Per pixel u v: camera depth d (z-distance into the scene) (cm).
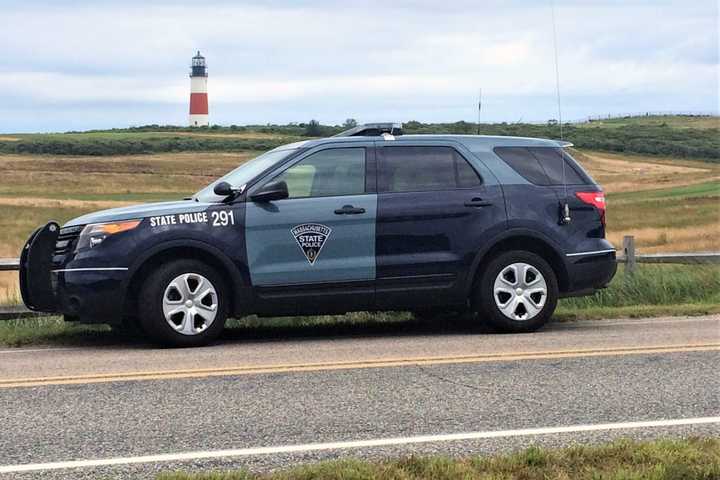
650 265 1366
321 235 901
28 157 11806
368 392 661
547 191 966
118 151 12719
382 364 765
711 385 675
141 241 866
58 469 488
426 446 521
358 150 931
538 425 565
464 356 801
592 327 993
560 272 968
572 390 662
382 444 527
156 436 550
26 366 780
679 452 480
